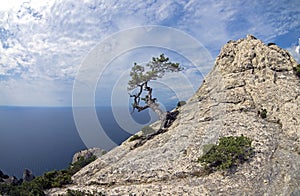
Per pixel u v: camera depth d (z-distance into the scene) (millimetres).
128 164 14352
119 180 13078
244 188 10875
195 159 13602
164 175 12789
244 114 19203
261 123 17547
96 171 14594
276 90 20656
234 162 12625
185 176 12539
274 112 18656
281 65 22938
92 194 11758
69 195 11508
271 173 11750
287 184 10922
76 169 15500
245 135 15445
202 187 11320
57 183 13484
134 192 11484
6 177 15203
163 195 10922
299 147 14172
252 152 13430
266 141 14742
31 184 12852
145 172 13320
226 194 10578
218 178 11836
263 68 23359
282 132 16297
